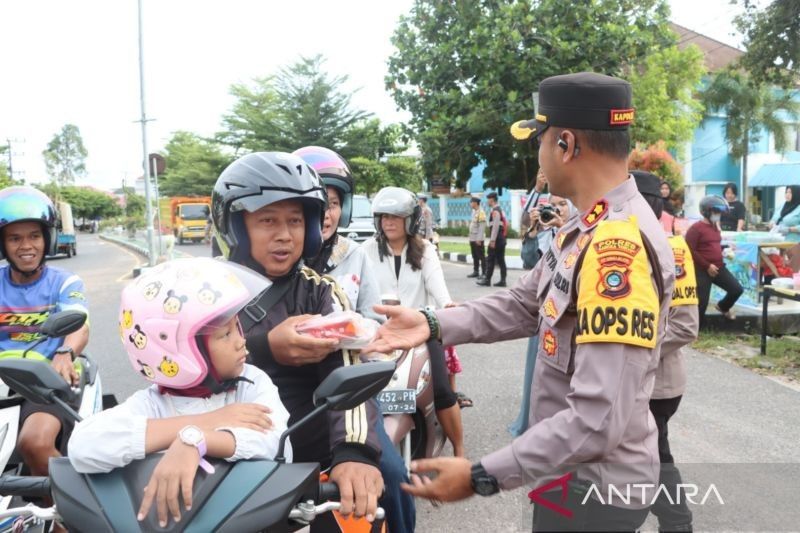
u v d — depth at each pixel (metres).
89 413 3.35
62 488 1.62
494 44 17.02
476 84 17.70
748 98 25.48
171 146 55.00
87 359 3.72
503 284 12.98
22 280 3.60
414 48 18.52
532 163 21.66
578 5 17.61
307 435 2.21
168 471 1.54
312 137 32.06
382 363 1.75
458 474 1.62
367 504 1.81
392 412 3.43
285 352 2.07
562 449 1.54
